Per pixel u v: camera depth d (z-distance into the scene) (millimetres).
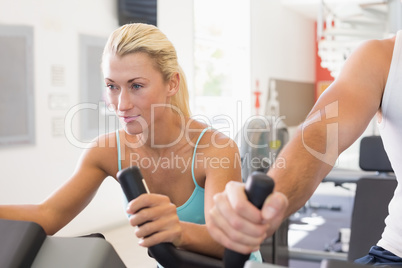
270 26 8250
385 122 929
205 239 840
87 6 4703
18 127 4121
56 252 764
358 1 7254
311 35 10039
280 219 601
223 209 563
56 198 1155
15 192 4113
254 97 7766
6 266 708
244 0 7590
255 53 7797
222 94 7680
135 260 3686
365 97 893
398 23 6094
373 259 974
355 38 7520
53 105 4395
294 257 3393
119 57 958
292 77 9156
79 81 4633
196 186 1146
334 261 563
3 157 4016
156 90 995
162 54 993
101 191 4730
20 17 4129
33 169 4246
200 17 7230
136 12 5035
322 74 10211
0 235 758
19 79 4129
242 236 562
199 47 7277
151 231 734
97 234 851
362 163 2461
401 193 945
